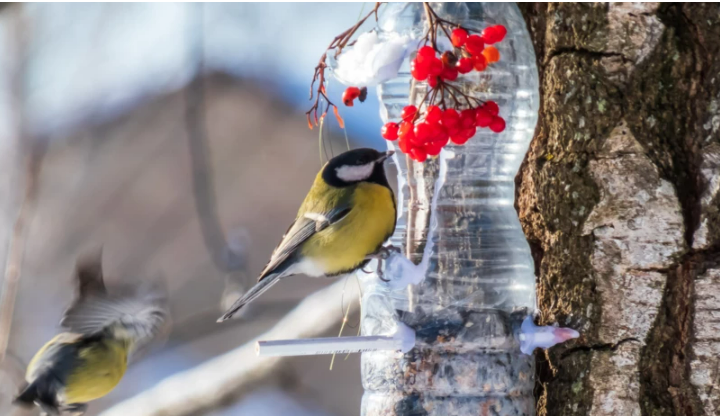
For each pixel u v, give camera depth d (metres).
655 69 7.77
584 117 7.93
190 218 19.80
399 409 7.85
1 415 13.20
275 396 17.23
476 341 7.86
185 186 20.31
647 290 7.61
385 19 8.70
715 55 7.61
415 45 7.81
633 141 7.75
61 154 20.25
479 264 8.16
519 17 8.49
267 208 19.89
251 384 14.14
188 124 14.62
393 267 8.20
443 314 7.96
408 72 8.63
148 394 14.46
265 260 19.05
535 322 8.18
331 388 17.55
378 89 9.02
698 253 7.52
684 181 7.63
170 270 19.05
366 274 9.16
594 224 7.81
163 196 20.16
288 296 18.00
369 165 9.36
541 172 8.18
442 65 7.07
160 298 9.11
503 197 8.52
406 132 7.23
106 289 8.77
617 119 7.82
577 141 7.96
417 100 8.52
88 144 20.36
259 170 20.42
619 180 7.75
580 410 7.73
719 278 7.41
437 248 8.23
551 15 8.21
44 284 18.61
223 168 20.44
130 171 20.34
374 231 9.07
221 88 20.83
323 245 9.20
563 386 7.89
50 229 19.25
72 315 8.66
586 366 7.75
